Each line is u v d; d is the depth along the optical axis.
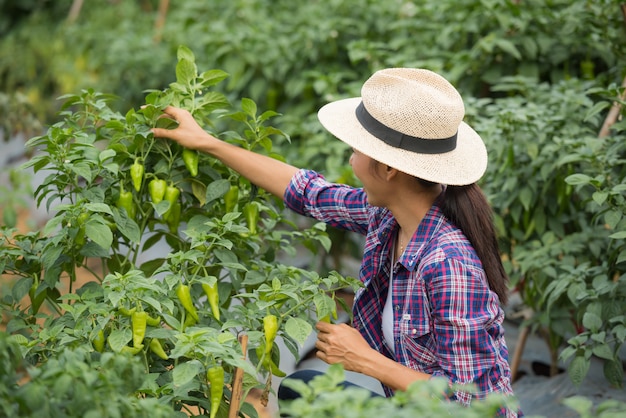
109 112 2.78
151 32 7.62
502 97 4.84
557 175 3.62
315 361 4.47
